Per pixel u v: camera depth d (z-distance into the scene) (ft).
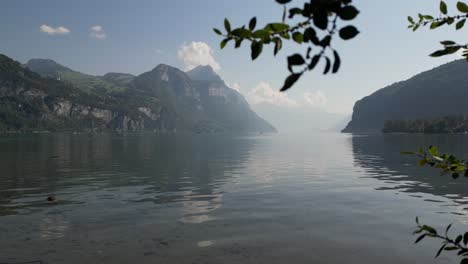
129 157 199.72
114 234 47.67
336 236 46.50
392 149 258.78
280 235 47.01
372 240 44.83
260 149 289.12
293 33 7.82
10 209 63.21
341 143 391.04
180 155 217.15
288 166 141.79
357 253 40.32
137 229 50.01
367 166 139.13
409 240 44.60
